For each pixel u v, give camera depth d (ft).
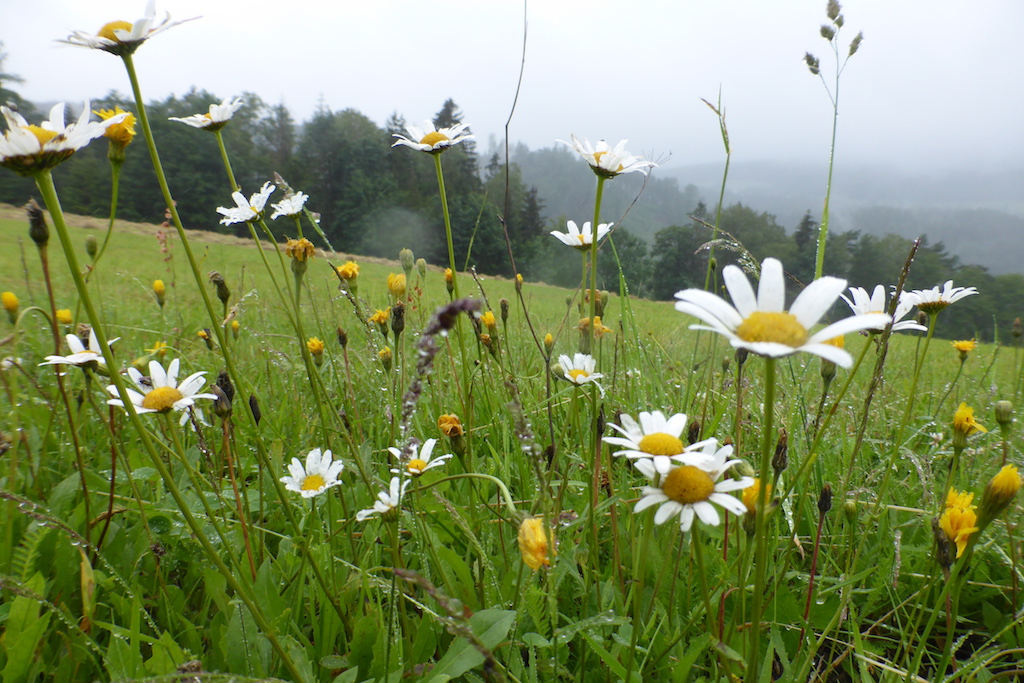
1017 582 5.89
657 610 5.02
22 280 22.68
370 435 8.32
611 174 5.69
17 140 3.02
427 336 2.92
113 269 32.91
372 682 4.15
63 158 3.24
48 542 5.49
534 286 33.22
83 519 5.74
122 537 5.66
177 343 12.84
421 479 6.57
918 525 6.56
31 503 4.17
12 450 5.91
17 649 4.10
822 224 7.00
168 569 5.72
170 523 6.09
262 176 208.74
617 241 111.14
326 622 4.70
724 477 4.41
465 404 7.14
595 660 4.83
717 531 5.69
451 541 6.13
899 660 5.35
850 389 11.32
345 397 8.72
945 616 5.77
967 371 17.02
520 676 4.15
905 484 7.67
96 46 4.15
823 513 4.55
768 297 2.83
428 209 165.58
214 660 4.58
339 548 5.96
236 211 6.15
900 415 10.69
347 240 176.35
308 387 10.46
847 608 5.31
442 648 4.91
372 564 5.60
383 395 9.08
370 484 5.43
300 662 4.15
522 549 3.88
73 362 4.91
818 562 6.36
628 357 10.85
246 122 221.87
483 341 8.19
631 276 107.34
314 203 204.03
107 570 5.30
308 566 5.39
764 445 3.03
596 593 5.16
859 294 5.22
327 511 6.51
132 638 4.03
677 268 118.62
